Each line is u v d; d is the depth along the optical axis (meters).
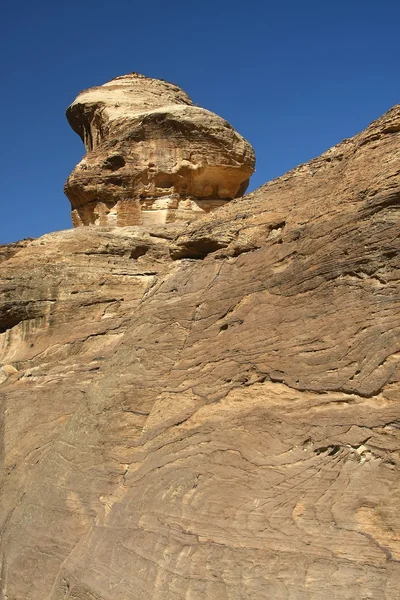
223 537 10.95
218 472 11.88
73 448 15.42
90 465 14.68
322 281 12.46
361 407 10.71
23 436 18.09
